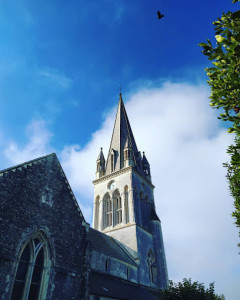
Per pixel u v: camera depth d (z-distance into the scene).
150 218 42.62
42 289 13.99
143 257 34.91
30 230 14.65
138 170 46.84
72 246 17.00
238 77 7.11
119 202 41.81
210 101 7.89
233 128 7.76
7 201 14.04
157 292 33.00
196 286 25.08
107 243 31.47
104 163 50.53
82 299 15.63
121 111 59.09
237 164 7.95
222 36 6.80
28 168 16.19
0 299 11.88
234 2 6.07
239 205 11.19
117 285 24.59
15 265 13.18
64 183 18.64
